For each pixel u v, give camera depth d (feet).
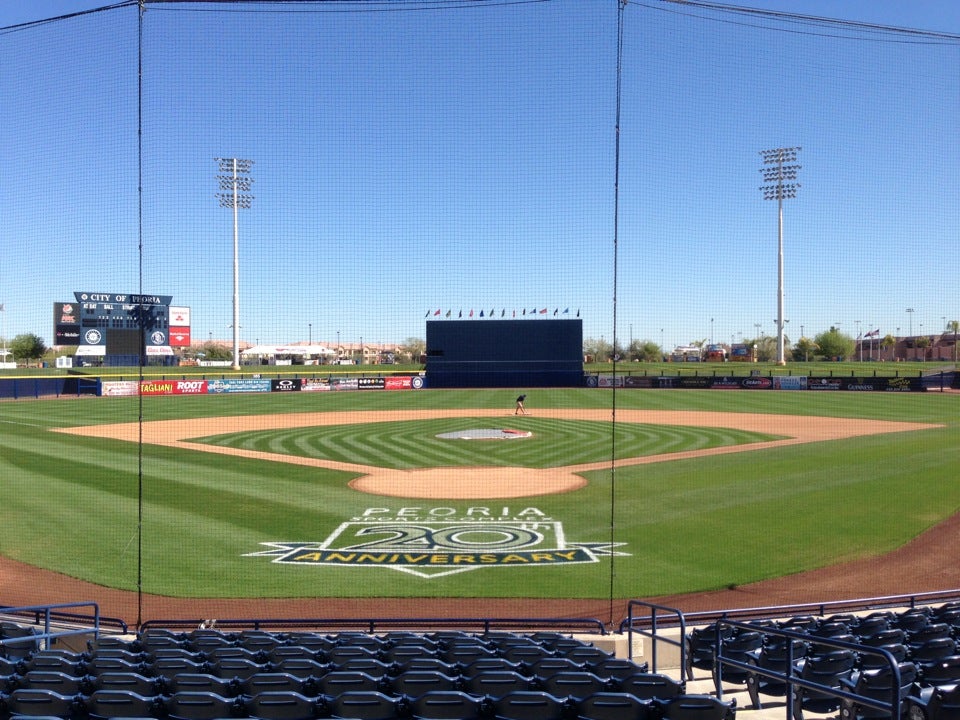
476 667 22.39
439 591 40.47
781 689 25.14
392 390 198.59
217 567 44.39
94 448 91.04
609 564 44.80
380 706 19.04
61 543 48.93
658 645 31.07
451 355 203.82
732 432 104.73
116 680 20.44
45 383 173.58
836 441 94.99
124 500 61.36
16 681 20.71
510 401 162.40
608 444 94.02
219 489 66.03
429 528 53.26
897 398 160.97
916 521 53.52
